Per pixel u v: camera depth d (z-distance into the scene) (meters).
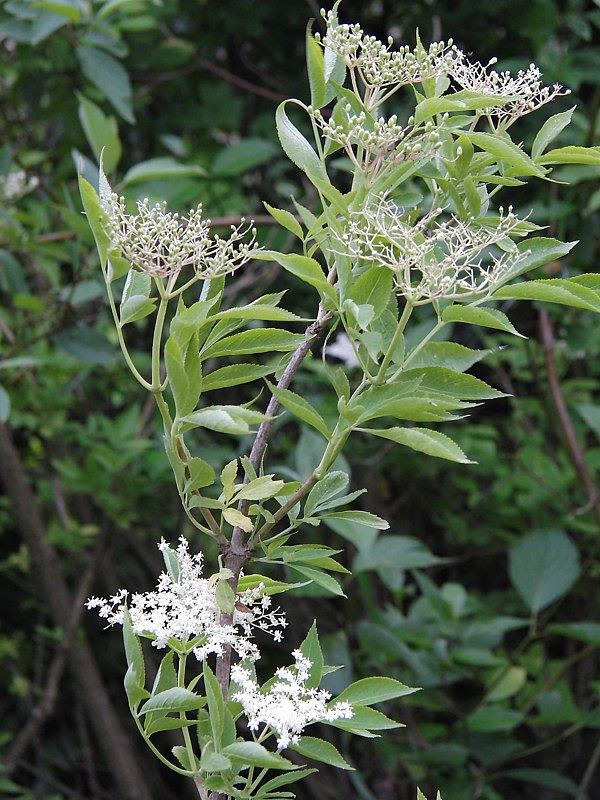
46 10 1.68
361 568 1.80
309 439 1.71
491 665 1.99
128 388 2.36
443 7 2.15
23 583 2.45
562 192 1.98
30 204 2.03
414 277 0.98
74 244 1.69
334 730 2.14
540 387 2.18
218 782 0.81
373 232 0.84
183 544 0.84
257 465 0.85
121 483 2.09
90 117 1.60
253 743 0.77
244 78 2.43
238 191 2.21
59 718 2.62
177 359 0.78
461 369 0.84
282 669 0.82
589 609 2.37
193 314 0.80
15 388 2.09
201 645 0.85
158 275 0.82
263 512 0.84
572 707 1.88
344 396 0.84
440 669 1.83
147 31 2.25
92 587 2.55
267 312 0.81
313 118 0.88
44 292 2.18
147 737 0.81
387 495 2.38
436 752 1.80
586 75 1.90
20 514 2.12
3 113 2.32
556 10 1.95
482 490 2.47
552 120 0.90
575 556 1.90
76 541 2.13
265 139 2.28
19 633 2.70
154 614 0.81
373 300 0.82
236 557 0.83
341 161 1.47
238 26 2.26
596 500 1.96
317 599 2.29
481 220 0.88
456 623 1.86
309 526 2.22
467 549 2.54
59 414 2.10
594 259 2.07
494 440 2.50
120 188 1.67
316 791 2.13
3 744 2.55
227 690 0.82
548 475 2.21
